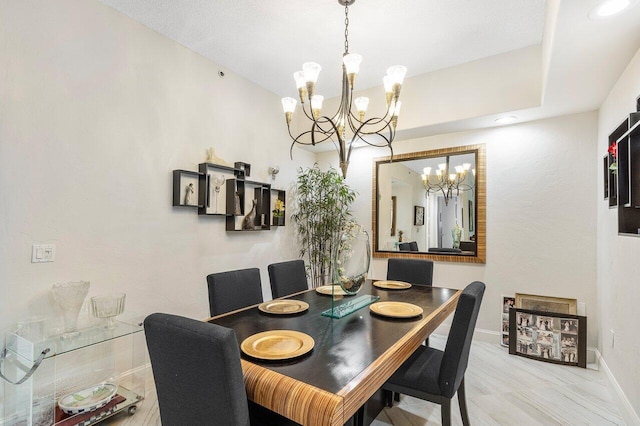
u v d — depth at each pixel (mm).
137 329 2189
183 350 1049
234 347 1001
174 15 2525
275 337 1480
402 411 2189
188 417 1115
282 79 3654
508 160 3377
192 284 2990
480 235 3479
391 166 4145
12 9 1944
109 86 2408
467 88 3217
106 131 2387
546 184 3184
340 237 2199
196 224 3039
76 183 2221
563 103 2826
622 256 2170
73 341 1946
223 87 3340
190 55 3012
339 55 3109
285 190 4188
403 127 3545
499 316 3365
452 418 2096
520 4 2359
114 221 2432
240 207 3404
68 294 2072
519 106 2971
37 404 1842
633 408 1936
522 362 2941
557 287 3098
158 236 2725
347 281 2119
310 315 1894
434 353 1977
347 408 1022
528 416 2113
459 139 3660
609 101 2586
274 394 1098
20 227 1971
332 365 1227
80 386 2256
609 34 1822
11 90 1937
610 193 2373
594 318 2922
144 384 2402
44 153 2072
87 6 2289
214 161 3148
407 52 3037
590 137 3004
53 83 2111
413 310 1933
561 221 3104
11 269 1935
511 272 3322
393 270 3133
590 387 2486
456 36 2775
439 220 3771
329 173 4254
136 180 2574
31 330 1913
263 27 2676
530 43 2889
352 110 3910
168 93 2816
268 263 3877
